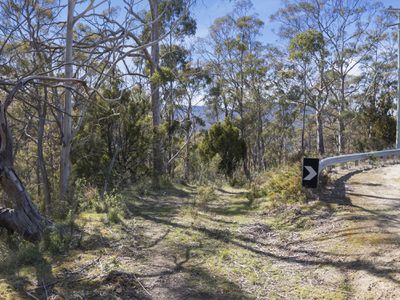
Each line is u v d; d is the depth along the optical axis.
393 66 42.31
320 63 40.06
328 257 5.91
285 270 5.59
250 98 45.41
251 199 10.02
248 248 6.58
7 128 7.49
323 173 10.77
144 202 10.89
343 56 42.34
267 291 4.93
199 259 6.02
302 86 41.62
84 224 7.32
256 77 44.25
